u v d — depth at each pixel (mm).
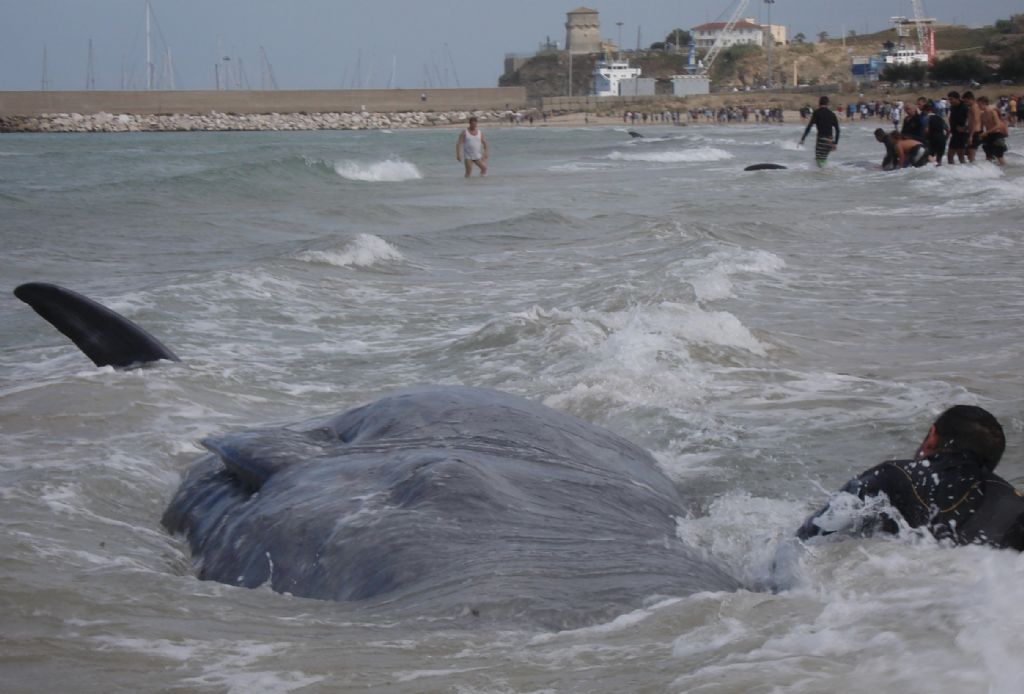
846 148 55406
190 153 57688
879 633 3045
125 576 4723
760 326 11711
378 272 15758
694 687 2822
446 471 5070
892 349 10711
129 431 7746
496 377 9398
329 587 4543
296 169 35312
